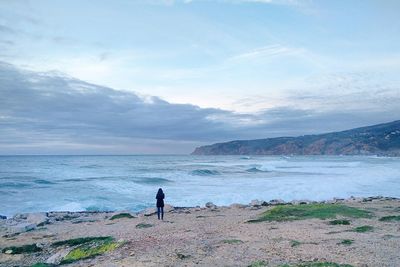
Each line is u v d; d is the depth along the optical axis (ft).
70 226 78.28
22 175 230.27
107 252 48.47
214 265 38.50
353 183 161.89
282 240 49.98
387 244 45.60
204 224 70.69
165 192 143.74
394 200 110.83
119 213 93.35
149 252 45.93
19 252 54.65
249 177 205.16
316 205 84.38
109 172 258.16
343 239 49.21
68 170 285.02
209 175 223.92
